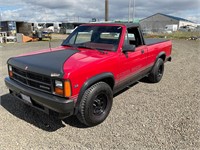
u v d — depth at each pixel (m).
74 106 2.99
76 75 2.89
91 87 3.21
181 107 4.21
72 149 2.82
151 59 5.34
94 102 3.35
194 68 8.12
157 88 5.47
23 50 14.80
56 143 2.95
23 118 3.68
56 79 2.84
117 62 3.75
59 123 3.54
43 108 3.14
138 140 3.02
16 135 3.13
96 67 3.24
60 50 3.96
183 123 3.53
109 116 3.78
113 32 4.10
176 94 5.00
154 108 4.15
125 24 4.26
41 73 2.94
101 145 2.91
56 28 54.75
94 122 3.38
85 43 4.23
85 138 3.08
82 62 3.14
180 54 12.39
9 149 2.79
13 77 3.66
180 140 3.02
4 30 32.09
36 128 3.36
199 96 4.86
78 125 3.48
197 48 16.25
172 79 6.41
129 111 4.00
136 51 4.47
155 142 2.97
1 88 5.25
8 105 4.22
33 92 3.09
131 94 4.98
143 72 5.10
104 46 3.98
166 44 6.34
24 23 35.66
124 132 3.24
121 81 4.07
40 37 27.28
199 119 3.67
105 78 3.53
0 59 10.30
